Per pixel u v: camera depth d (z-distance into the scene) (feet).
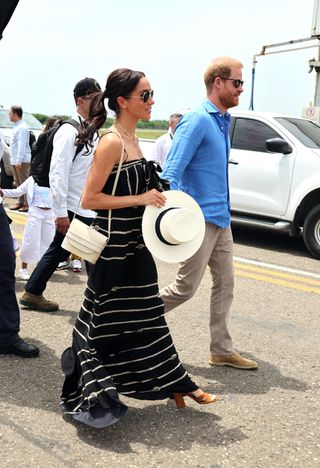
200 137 12.62
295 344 15.79
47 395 12.13
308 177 26.37
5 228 13.41
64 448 10.25
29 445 10.30
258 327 16.96
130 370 11.00
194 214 10.78
